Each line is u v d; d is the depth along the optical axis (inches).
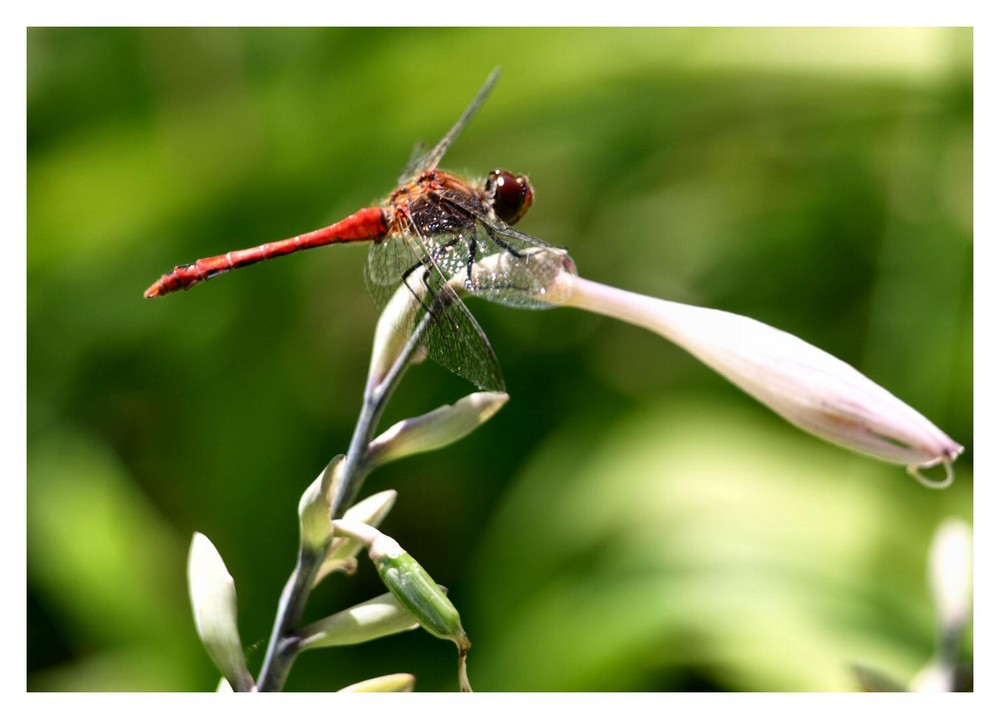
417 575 26.0
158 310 31.2
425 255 27.0
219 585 26.2
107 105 32.1
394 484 32.3
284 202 31.2
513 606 29.8
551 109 31.8
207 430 31.0
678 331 26.7
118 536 29.6
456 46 31.1
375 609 26.1
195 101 31.9
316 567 26.1
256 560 30.0
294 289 31.5
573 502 31.0
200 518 30.5
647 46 31.5
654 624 29.3
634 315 26.7
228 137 31.3
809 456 31.7
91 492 29.8
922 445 26.4
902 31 31.6
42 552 29.6
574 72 31.3
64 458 30.1
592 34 31.3
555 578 29.8
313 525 26.0
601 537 30.0
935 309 32.2
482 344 26.6
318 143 31.0
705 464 31.0
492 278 26.8
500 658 29.5
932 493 30.4
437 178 27.3
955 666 27.2
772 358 26.5
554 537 30.4
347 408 32.3
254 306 31.3
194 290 31.1
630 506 30.2
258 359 31.3
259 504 30.5
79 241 31.0
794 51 31.5
